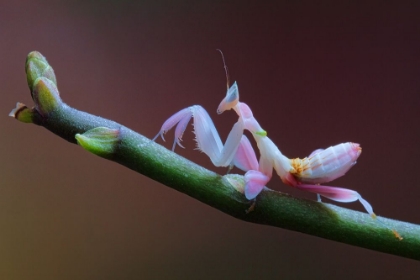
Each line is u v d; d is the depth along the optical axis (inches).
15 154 16.5
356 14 15.2
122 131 8.6
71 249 16.9
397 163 16.2
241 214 8.7
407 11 14.9
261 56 15.9
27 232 16.8
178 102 16.2
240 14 15.8
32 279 16.8
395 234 8.7
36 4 15.8
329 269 16.7
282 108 16.3
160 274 16.8
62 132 8.6
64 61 16.1
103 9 15.9
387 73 15.6
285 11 15.5
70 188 16.8
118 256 16.9
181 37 16.1
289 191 17.2
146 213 16.9
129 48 16.1
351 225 8.7
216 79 16.1
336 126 16.2
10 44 15.9
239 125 9.3
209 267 16.9
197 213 16.9
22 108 8.6
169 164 8.7
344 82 15.8
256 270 16.9
